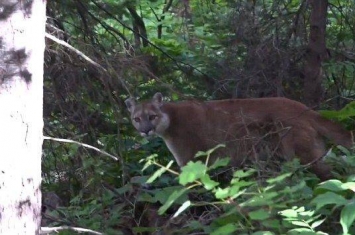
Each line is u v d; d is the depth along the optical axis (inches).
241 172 297.4
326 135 522.3
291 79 599.8
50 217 408.2
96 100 487.8
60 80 470.6
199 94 589.9
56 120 474.9
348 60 628.4
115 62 467.5
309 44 596.4
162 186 490.9
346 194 332.2
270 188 314.7
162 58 596.7
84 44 463.5
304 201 327.6
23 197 310.2
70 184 474.9
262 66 586.9
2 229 306.8
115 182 504.1
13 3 305.0
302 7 600.7
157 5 712.4
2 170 306.0
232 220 321.4
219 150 544.4
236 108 549.0
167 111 567.8
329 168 475.2
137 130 568.7
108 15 580.4
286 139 519.8
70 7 516.7
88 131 481.7
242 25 602.5
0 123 305.7
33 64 313.0
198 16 654.5
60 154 466.6
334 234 330.6
